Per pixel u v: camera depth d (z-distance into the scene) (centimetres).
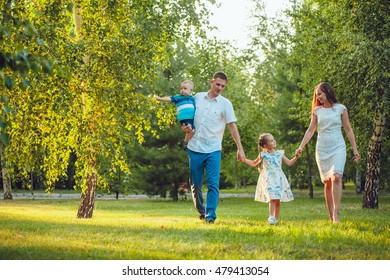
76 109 1397
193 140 1095
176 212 1970
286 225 1040
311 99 2689
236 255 661
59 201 3456
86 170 1553
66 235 861
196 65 2616
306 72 2634
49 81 1237
